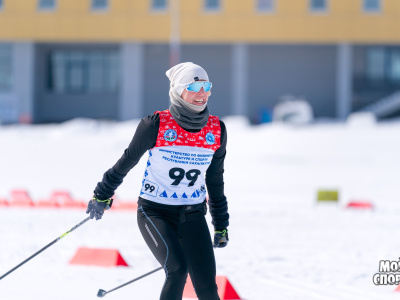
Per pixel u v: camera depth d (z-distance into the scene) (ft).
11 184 159.53
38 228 96.12
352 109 423.64
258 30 410.11
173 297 38.83
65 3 412.77
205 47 420.36
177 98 40.75
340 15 409.69
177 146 40.83
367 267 72.18
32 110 419.95
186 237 41.39
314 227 100.32
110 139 289.53
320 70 421.59
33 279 64.13
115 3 411.95
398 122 345.72
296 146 258.37
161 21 410.72
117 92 428.97
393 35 409.69
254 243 86.48
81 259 72.33
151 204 41.50
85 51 429.79
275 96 423.23
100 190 41.78
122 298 57.36
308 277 67.46
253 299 58.18
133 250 80.59
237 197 136.36
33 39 415.85
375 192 148.66
